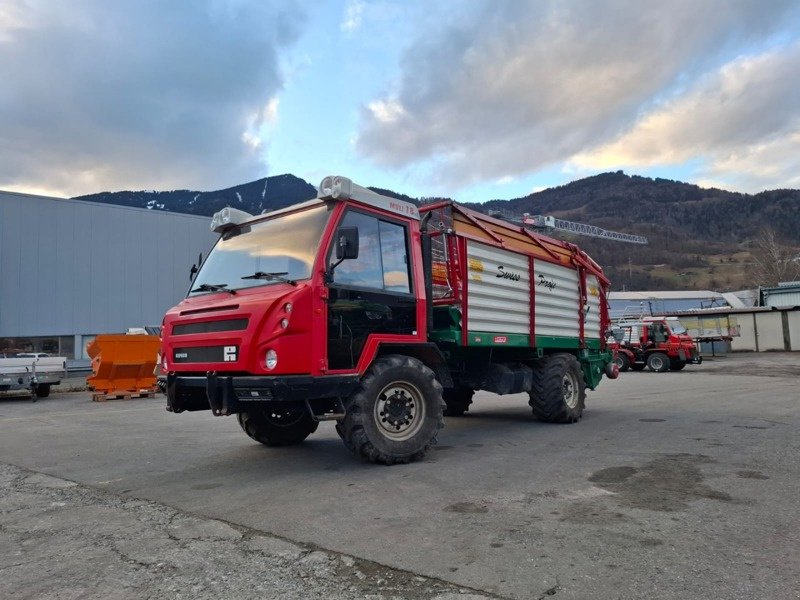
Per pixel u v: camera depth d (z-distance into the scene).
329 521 4.23
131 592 3.11
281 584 3.19
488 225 7.84
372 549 3.66
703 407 10.96
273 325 5.28
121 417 11.32
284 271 5.81
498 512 4.38
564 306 9.52
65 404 14.42
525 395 14.63
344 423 5.89
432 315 6.88
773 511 4.34
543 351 9.27
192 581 3.24
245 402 5.49
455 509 4.47
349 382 5.64
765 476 5.43
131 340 15.76
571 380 9.21
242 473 5.92
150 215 23.03
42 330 20.36
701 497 4.73
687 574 3.22
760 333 39.09
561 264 9.46
